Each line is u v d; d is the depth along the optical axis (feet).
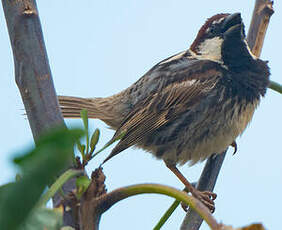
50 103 15.66
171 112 31.86
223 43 32.32
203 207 11.10
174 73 32.55
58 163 5.52
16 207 5.46
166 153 32.30
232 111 30.99
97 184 13.84
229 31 32.24
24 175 5.45
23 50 15.88
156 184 12.59
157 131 32.22
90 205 13.69
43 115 15.52
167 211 15.35
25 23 15.92
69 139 5.66
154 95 32.60
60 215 7.55
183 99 31.68
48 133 5.65
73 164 13.43
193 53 33.94
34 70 15.78
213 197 27.91
